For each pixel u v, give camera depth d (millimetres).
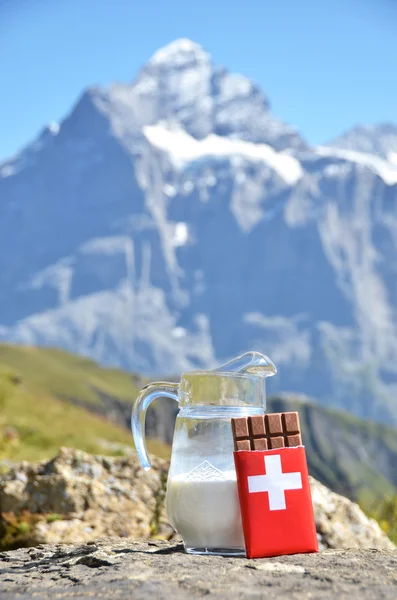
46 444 6039
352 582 674
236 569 731
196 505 843
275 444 851
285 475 843
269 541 823
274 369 892
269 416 856
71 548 975
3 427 5891
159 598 619
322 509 1489
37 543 1428
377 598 620
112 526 1488
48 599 643
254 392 896
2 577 779
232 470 854
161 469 1606
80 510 1507
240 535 846
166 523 1516
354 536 1474
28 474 1577
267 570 729
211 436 861
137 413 915
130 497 1547
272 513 832
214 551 852
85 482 1540
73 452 1621
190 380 878
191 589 648
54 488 1521
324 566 747
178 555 826
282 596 621
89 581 699
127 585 667
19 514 1486
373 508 2367
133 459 1626
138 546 936
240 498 833
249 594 626
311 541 836
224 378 873
